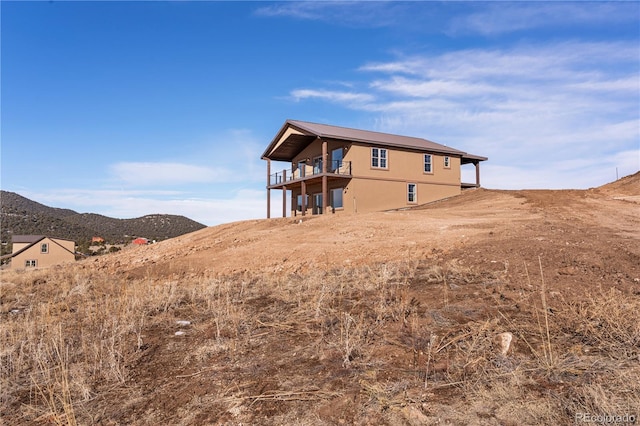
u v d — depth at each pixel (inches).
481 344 156.7
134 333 212.4
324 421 115.8
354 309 222.2
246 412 123.6
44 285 426.0
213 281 356.5
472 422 108.7
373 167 1000.9
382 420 113.7
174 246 724.0
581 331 166.7
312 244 511.5
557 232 408.2
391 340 170.9
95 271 530.0
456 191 1156.5
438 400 121.3
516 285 237.8
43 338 205.6
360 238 517.7
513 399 117.5
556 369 132.8
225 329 207.5
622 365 133.3
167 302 274.7
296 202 1237.1
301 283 312.7
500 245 348.5
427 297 229.8
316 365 153.9
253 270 422.6
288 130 1064.2
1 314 294.5
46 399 139.9
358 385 134.9
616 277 236.7
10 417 132.0
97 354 177.2
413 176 1069.8
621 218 542.9
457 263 314.2
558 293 216.2
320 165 1077.8
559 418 106.8
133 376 156.9
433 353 154.6
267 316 227.9
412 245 421.4
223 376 150.6
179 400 134.9
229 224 920.3
